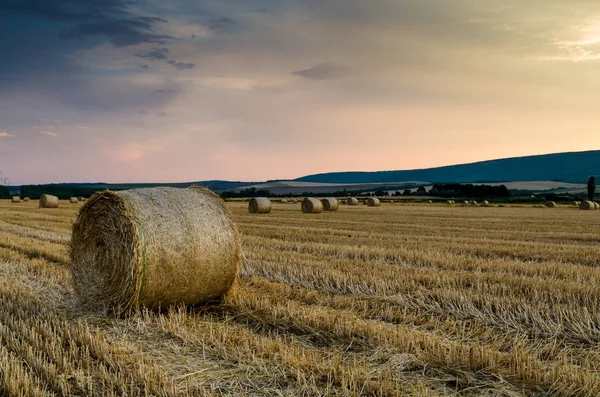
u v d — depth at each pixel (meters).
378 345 6.73
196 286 8.85
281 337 7.20
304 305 8.88
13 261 13.03
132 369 5.97
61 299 9.47
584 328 7.47
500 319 8.07
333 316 7.84
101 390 5.52
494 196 94.06
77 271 9.23
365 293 9.86
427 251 15.49
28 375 5.75
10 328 7.45
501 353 6.45
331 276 11.04
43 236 18.75
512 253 15.28
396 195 102.81
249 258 13.59
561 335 7.35
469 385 5.67
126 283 8.34
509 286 10.02
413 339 6.80
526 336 7.27
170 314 8.07
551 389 5.50
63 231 20.86
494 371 5.95
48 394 5.32
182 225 8.75
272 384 5.67
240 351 6.50
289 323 7.72
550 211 46.12
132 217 8.33
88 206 9.05
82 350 6.53
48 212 34.84
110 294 8.62
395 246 16.80
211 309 8.91
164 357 6.45
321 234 20.56
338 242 18.00
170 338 7.17
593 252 15.53
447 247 16.59
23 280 10.83
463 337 7.18
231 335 7.10
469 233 22.19
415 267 12.61
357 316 8.24
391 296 9.38
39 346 6.62
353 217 32.69
